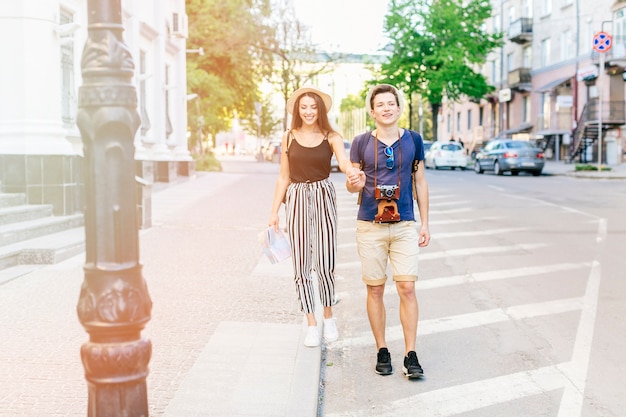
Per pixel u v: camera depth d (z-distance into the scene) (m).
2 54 10.08
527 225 11.86
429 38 42.03
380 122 4.58
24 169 9.89
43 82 10.19
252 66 36.88
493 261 8.64
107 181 2.61
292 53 39.16
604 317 6.01
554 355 5.04
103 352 2.60
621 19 35.38
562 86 41.03
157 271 7.92
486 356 5.05
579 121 37.12
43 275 7.50
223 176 26.48
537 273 7.89
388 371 4.71
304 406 3.93
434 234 10.96
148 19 19.47
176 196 17.20
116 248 2.62
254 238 10.48
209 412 3.84
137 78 17.52
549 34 42.94
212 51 33.03
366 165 4.62
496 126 52.62
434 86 41.19
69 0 11.79
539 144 42.81
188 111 30.31
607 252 9.13
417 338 5.52
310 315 5.14
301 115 5.05
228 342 5.16
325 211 5.10
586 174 26.25
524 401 4.20
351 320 6.13
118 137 2.62
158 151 20.39
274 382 4.31
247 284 7.24
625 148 35.06
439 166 37.66
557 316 6.07
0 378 4.39
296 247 5.10
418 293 7.03
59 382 4.33
